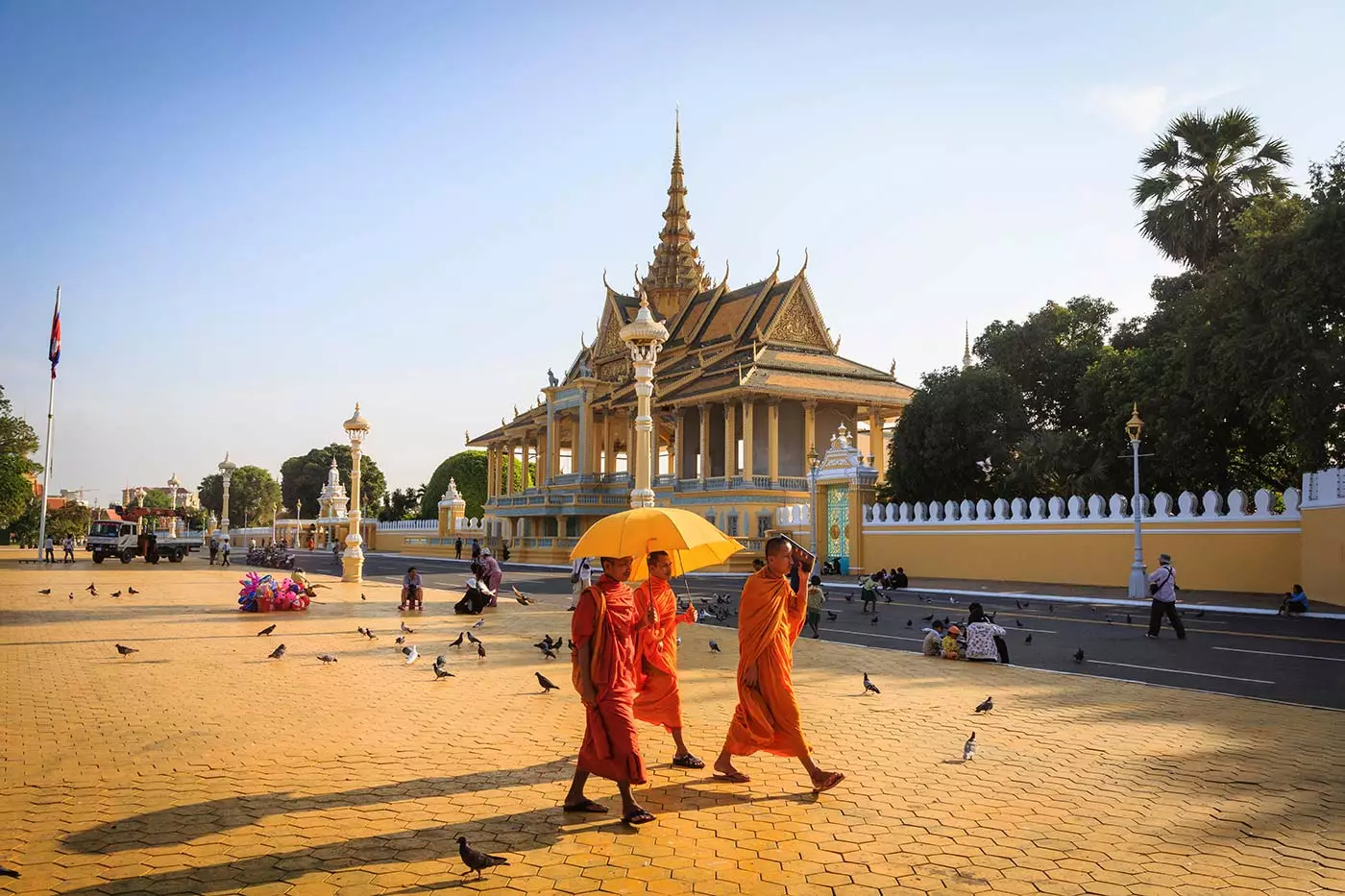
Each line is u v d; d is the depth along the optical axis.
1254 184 35.06
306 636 17.16
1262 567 26.95
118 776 7.38
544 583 38.44
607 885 5.16
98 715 9.77
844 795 6.96
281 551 46.28
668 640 7.89
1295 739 8.87
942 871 5.41
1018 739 8.84
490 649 15.34
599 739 6.29
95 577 36.66
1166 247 36.97
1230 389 27.73
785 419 60.72
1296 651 15.77
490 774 7.49
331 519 98.94
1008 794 6.98
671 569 8.34
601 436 76.44
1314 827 6.22
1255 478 35.53
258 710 10.11
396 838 5.93
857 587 34.47
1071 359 39.78
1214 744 8.66
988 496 39.97
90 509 85.38
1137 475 27.42
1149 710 10.39
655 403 60.00
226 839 5.89
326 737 8.82
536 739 8.77
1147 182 36.88
